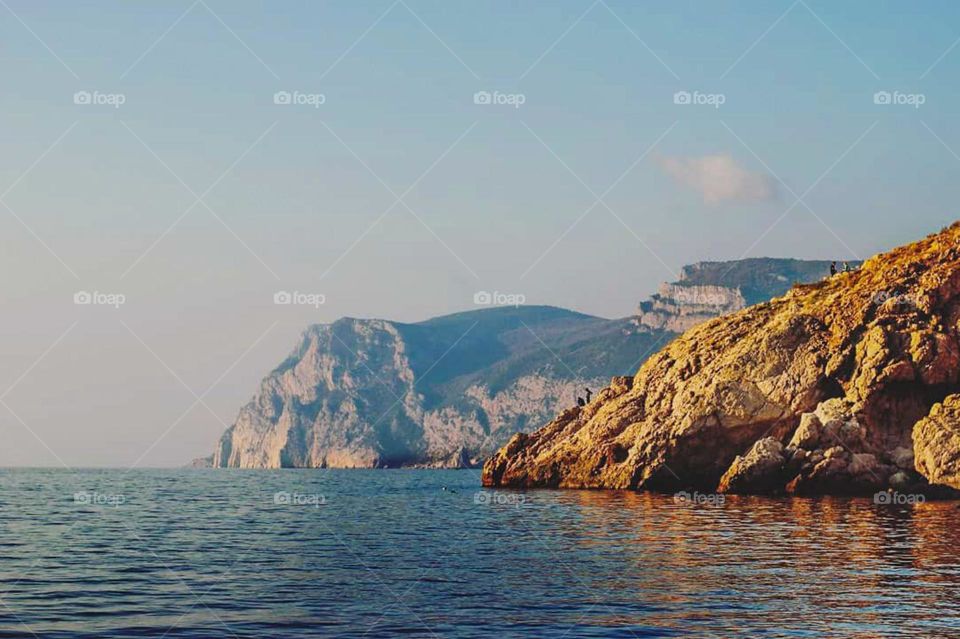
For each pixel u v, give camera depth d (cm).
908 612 3806
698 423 10988
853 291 11225
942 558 5219
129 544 6594
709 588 4394
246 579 4881
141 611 4019
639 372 12862
